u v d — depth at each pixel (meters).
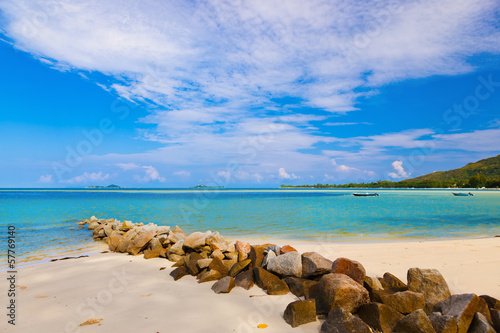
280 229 20.61
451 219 27.09
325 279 5.82
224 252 9.64
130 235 13.27
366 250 11.88
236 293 6.77
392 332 4.93
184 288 7.21
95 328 4.98
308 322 5.23
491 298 5.49
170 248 10.77
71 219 27.39
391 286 6.42
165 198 79.94
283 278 7.23
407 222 24.94
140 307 5.93
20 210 37.06
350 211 36.09
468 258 10.09
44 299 6.42
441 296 5.81
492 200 65.56
